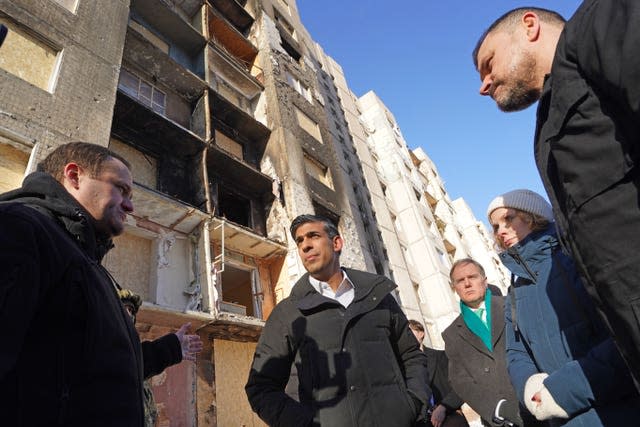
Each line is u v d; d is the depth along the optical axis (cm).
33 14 630
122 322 135
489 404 265
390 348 223
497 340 271
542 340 170
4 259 90
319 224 260
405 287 1495
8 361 81
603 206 96
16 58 579
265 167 1128
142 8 1019
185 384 608
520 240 200
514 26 130
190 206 706
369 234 1477
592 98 97
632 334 95
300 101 1445
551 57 123
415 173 2498
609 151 94
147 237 687
